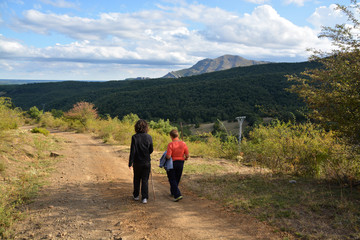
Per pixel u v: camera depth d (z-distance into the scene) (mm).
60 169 7852
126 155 11039
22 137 10797
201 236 3367
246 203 4555
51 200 4922
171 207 4590
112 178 7023
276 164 7434
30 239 3299
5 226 3674
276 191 5191
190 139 17266
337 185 5395
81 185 6133
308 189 5195
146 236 3371
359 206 4020
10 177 6211
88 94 154625
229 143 11211
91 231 3541
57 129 28219
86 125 25141
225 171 7656
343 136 5055
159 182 6648
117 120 25141
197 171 7699
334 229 3367
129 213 4285
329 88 5074
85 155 10812
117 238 3305
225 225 3717
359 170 5469
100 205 4699
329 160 6160
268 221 3754
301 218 3783
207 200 4973
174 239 3285
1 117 11336
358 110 4629
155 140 15438
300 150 7215
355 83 4633
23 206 4559
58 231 3531
